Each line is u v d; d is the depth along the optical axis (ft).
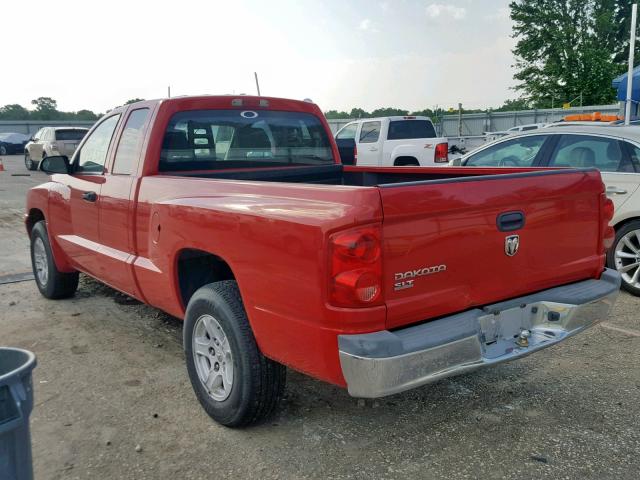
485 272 10.30
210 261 13.44
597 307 11.89
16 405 6.79
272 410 11.48
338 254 8.80
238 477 10.18
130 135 15.30
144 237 14.02
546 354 15.33
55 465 10.59
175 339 16.62
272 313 10.10
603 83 112.47
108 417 12.26
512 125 96.58
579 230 11.88
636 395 12.94
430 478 10.07
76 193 17.28
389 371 8.89
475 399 12.88
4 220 37.50
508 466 10.38
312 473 10.25
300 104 17.24
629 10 125.39
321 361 9.35
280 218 9.72
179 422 12.02
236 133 15.76
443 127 101.76
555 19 119.85
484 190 10.05
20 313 19.07
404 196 9.01
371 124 51.24
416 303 9.39
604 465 10.37
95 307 19.60
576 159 21.85
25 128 155.63
